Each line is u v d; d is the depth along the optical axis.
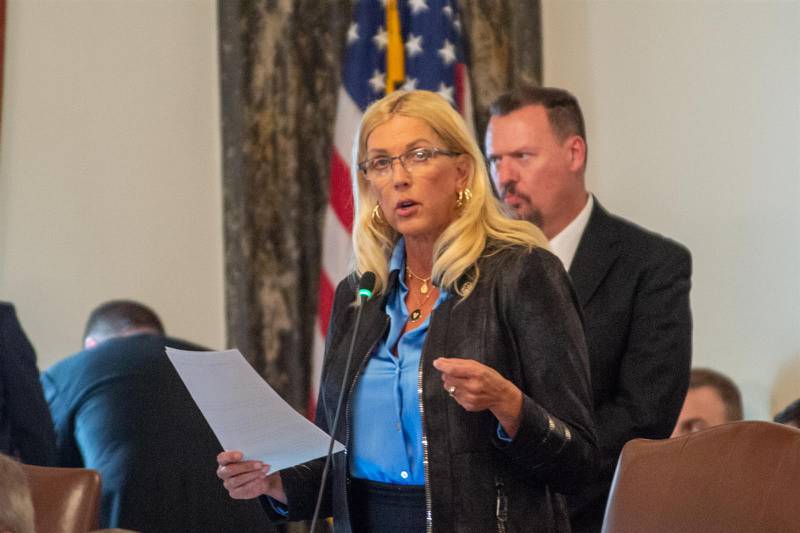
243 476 6.52
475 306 6.31
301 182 14.69
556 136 9.22
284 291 14.55
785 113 13.95
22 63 14.18
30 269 14.03
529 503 6.20
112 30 14.73
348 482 6.48
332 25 14.79
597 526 8.50
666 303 8.85
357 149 6.84
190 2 15.16
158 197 14.80
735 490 5.78
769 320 13.88
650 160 14.79
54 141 14.29
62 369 11.69
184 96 15.02
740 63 14.30
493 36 14.84
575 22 15.34
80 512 7.09
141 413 11.11
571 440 6.02
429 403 6.18
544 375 6.17
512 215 6.96
